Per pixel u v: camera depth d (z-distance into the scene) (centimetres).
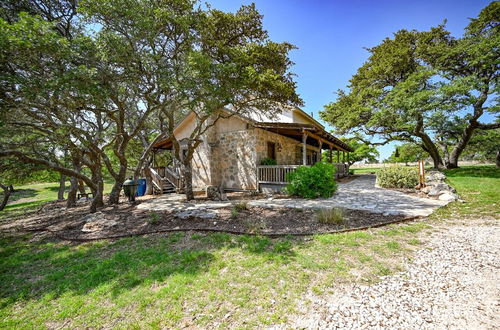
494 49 1197
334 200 689
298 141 1434
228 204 691
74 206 955
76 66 541
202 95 629
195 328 191
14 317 228
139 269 305
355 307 204
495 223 427
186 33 613
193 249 361
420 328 175
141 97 710
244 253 332
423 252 311
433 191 708
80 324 209
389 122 1518
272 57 679
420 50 1490
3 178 1023
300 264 289
